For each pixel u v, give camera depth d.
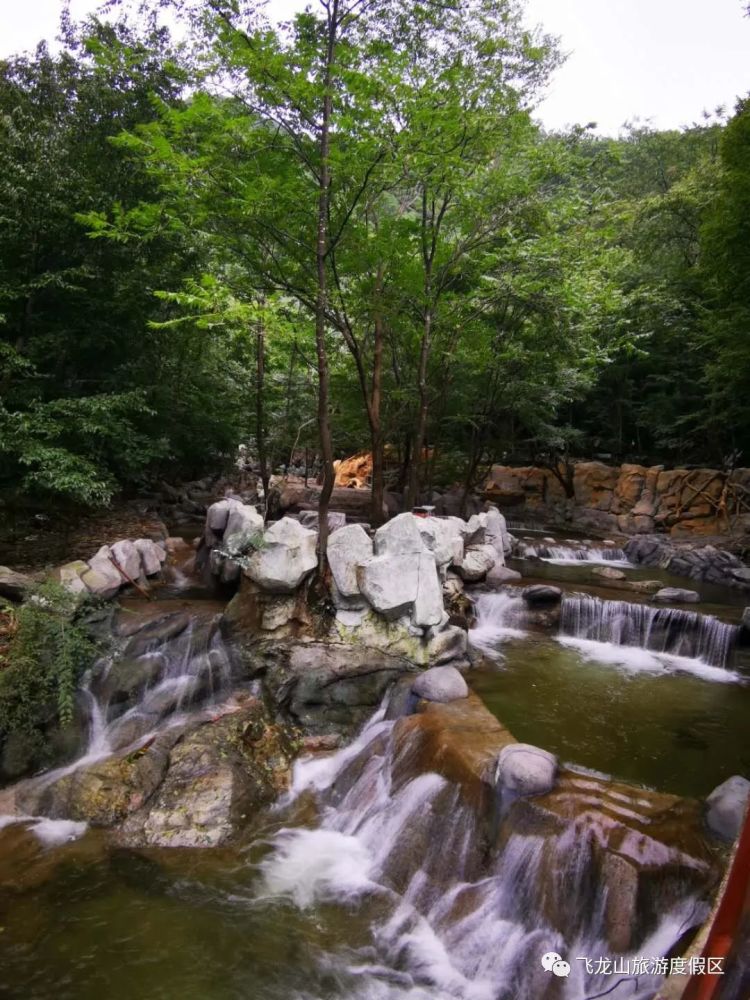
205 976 3.61
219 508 8.84
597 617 9.31
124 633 6.58
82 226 10.52
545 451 21.91
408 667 6.81
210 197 6.92
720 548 14.30
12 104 11.77
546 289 10.83
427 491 15.38
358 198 7.14
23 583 6.64
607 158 10.66
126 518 12.09
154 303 11.99
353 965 3.74
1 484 10.25
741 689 7.38
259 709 6.21
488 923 3.88
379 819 4.84
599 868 3.70
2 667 5.66
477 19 9.19
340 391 13.97
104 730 5.89
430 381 13.59
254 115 6.64
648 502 18.39
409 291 9.87
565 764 5.32
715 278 14.21
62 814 4.99
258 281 7.89
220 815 4.93
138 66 11.15
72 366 12.10
